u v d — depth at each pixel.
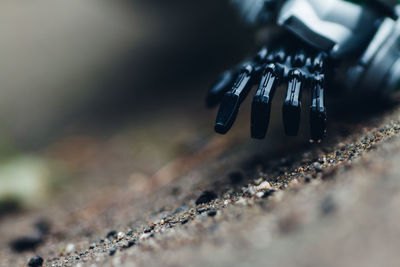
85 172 0.22
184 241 0.09
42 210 0.19
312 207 0.09
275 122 0.16
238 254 0.08
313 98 0.10
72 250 0.12
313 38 0.11
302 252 0.08
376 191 0.08
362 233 0.08
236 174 0.12
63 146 0.27
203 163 0.16
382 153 0.09
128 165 0.21
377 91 0.11
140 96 0.32
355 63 0.12
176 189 0.14
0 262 0.13
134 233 0.11
